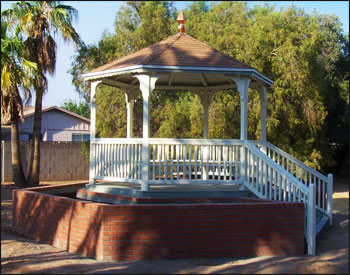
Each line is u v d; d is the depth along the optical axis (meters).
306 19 23.34
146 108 9.32
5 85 16.11
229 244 7.65
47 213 8.99
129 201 8.93
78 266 7.02
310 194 8.11
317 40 19.34
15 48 16.48
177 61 9.46
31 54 18.61
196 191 9.33
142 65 9.13
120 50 21.58
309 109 18.89
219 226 7.64
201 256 7.56
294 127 19.39
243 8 22.41
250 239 7.73
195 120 18.75
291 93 19.02
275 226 7.86
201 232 7.59
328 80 23.95
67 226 8.30
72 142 24.47
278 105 18.56
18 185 19.34
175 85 12.80
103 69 10.20
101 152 10.17
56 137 29.55
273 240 7.84
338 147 25.66
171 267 6.98
